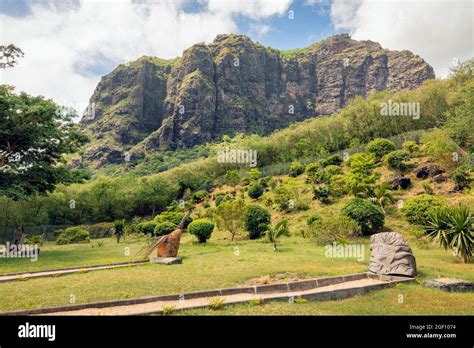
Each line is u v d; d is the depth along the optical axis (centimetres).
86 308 650
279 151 4719
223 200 3431
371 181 2523
